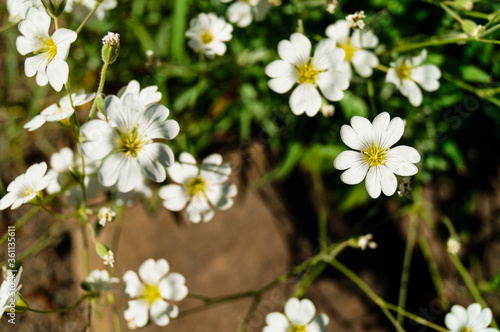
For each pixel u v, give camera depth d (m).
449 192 0.37
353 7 0.35
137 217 0.36
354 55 0.33
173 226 0.36
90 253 0.37
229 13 0.34
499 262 0.37
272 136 0.36
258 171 0.37
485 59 0.35
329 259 0.33
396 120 0.30
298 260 0.36
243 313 0.36
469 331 0.31
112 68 0.37
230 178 0.36
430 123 0.35
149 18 0.36
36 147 0.39
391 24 0.35
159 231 0.36
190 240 0.36
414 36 0.35
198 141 0.36
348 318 0.36
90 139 0.29
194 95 0.35
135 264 0.36
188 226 0.36
